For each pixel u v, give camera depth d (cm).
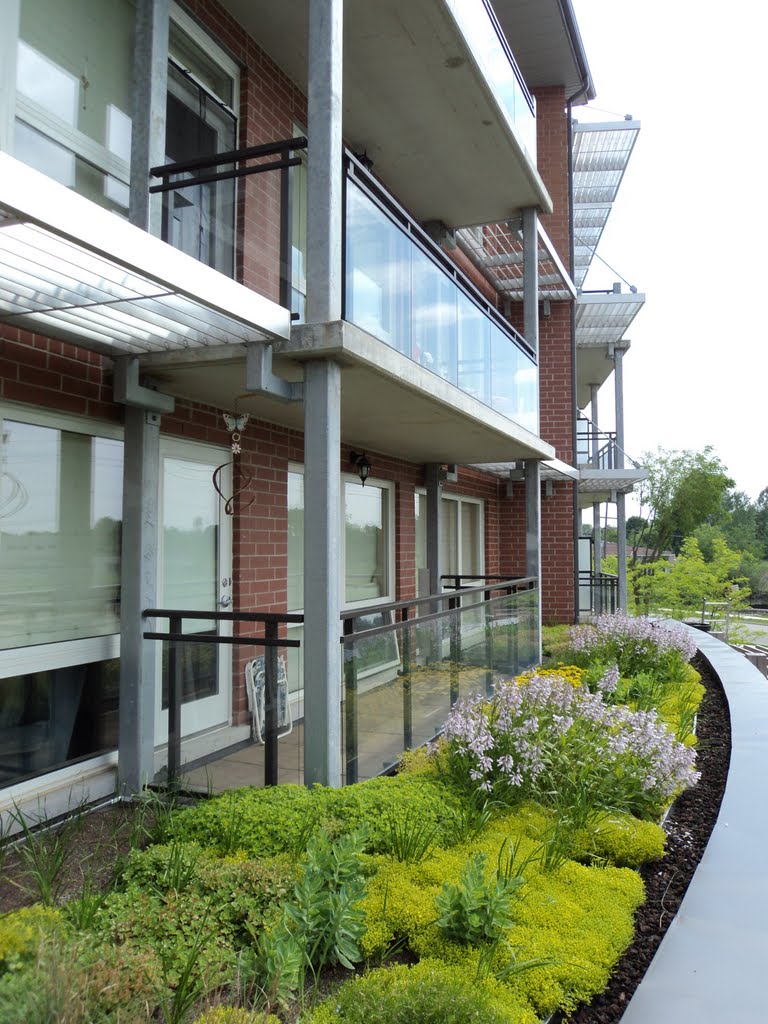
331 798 387
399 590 962
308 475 441
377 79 685
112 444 496
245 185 569
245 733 455
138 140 494
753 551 5759
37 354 431
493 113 738
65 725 457
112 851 375
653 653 878
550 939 288
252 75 632
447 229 1019
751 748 518
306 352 430
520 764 423
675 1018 212
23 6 432
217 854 348
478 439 808
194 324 394
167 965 260
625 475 1454
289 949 255
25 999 202
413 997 230
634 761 446
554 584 1462
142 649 470
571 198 1439
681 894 355
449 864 343
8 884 334
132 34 517
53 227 269
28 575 436
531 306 953
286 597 687
